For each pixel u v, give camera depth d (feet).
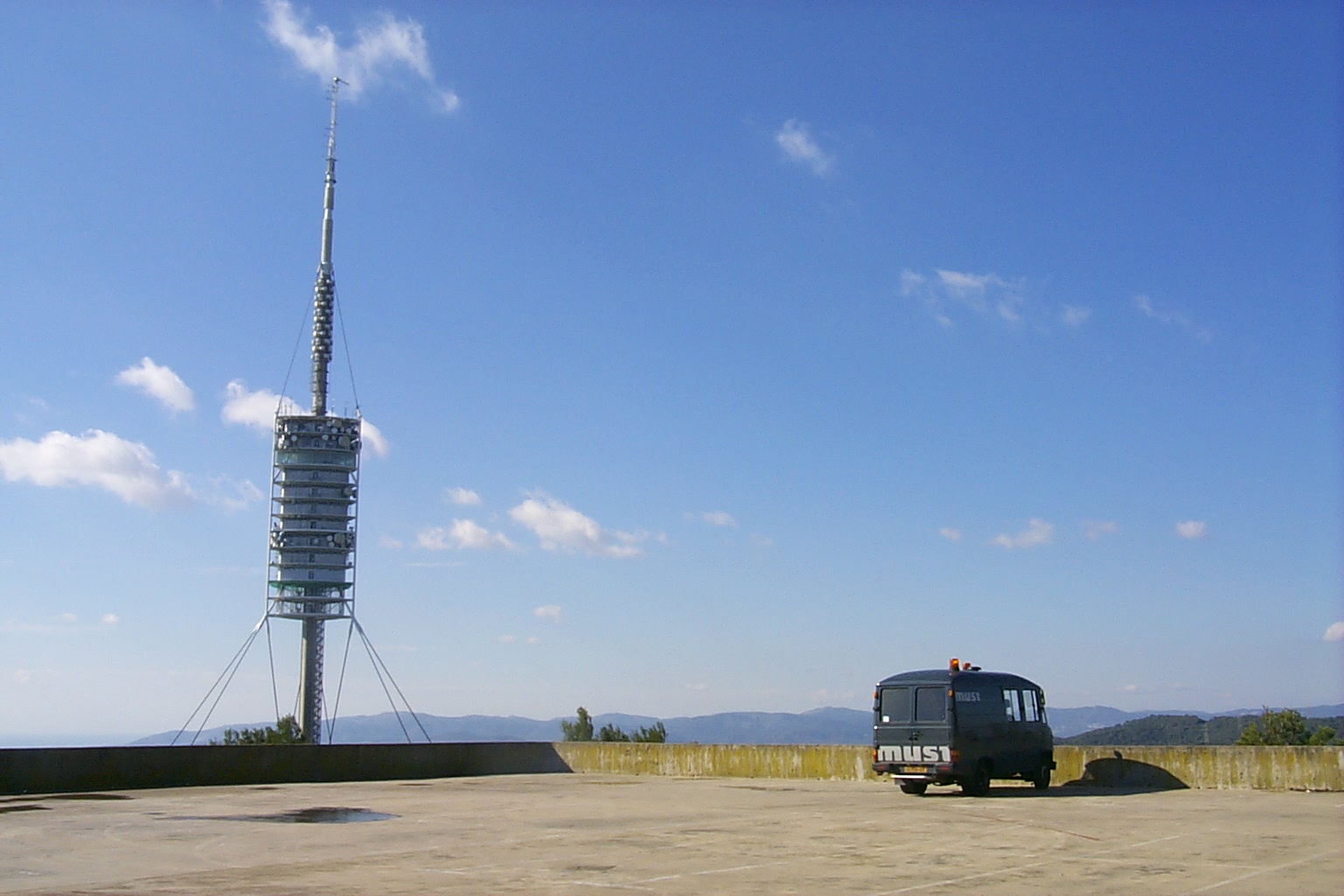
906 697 91.76
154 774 112.57
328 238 571.69
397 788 112.78
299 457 545.85
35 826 74.43
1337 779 92.48
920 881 48.65
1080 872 51.11
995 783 108.27
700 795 99.91
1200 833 65.82
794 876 50.47
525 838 66.28
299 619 534.78
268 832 70.33
